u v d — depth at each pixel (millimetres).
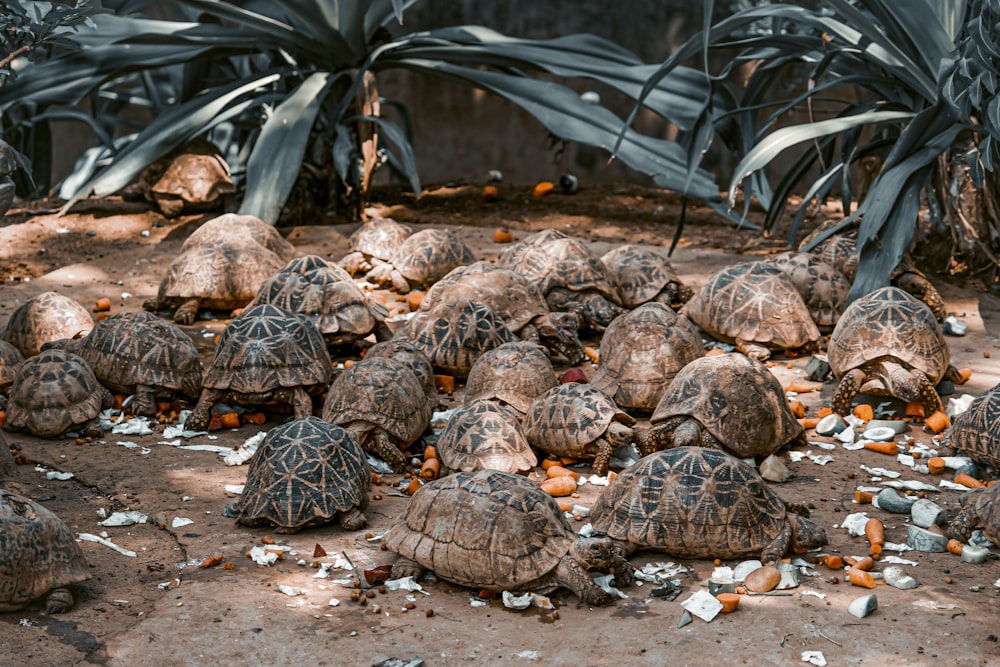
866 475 5059
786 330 6711
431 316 6438
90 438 5484
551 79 15398
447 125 16047
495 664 3385
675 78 10359
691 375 5156
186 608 3748
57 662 3395
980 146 7156
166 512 4617
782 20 9805
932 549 4242
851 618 3654
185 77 12141
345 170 10195
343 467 4527
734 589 3854
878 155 9320
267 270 7859
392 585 3918
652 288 7652
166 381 5840
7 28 5438
